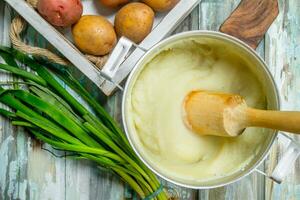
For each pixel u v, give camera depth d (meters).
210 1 0.87
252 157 0.74
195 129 0.74
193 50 0.76
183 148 0.75
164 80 0.76
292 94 0.88
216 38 0.72
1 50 0.83
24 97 0.81
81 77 0.86
